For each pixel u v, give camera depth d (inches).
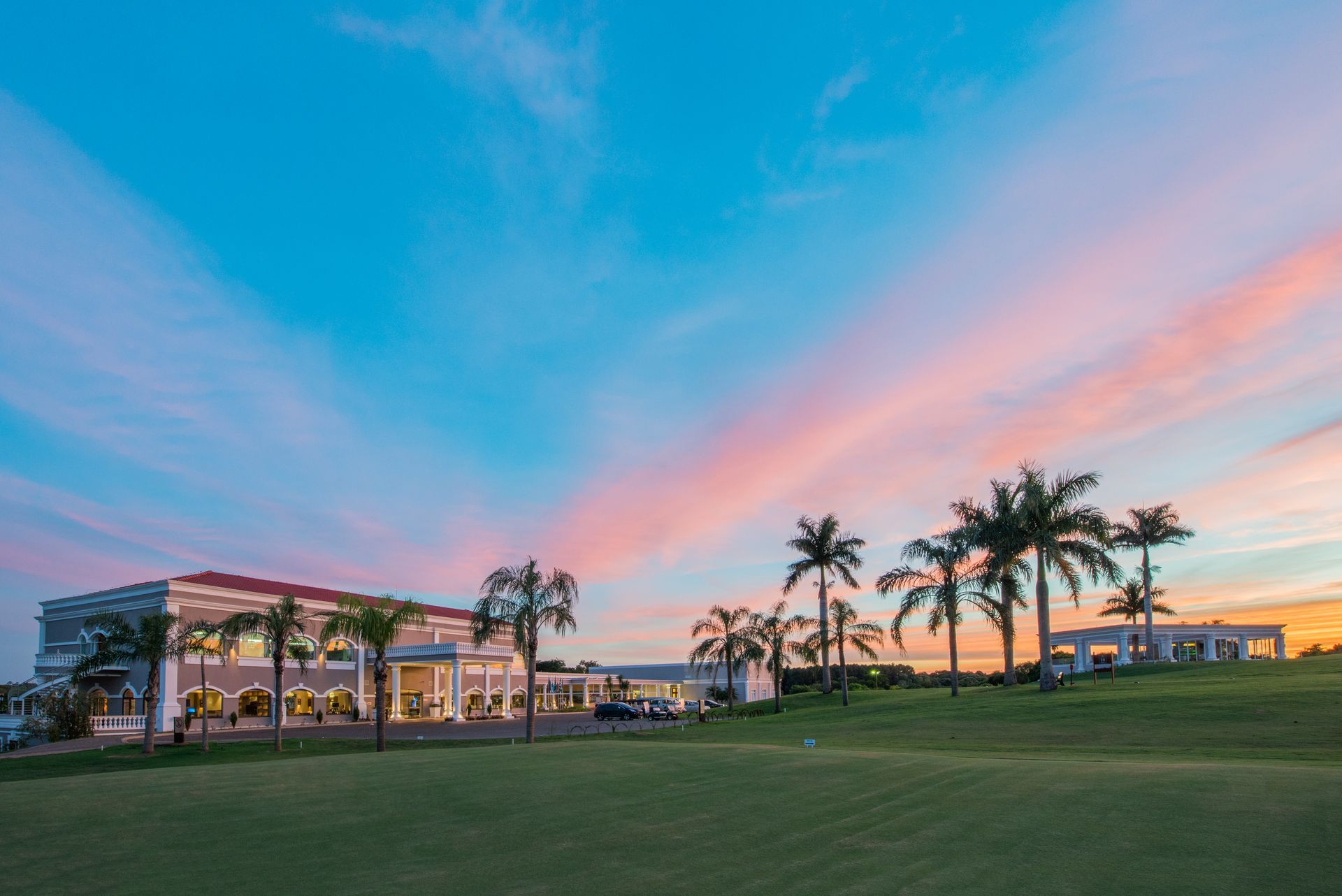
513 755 640.4
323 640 1460.4
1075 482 1523.1
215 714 2081.7
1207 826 329.1
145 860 313.9
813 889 270.8
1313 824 326.6
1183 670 1608.0
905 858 303.6
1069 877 276.1
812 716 1545.3
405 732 1897.1
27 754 1478.8
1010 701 1299.2
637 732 1583.4
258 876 292.4
